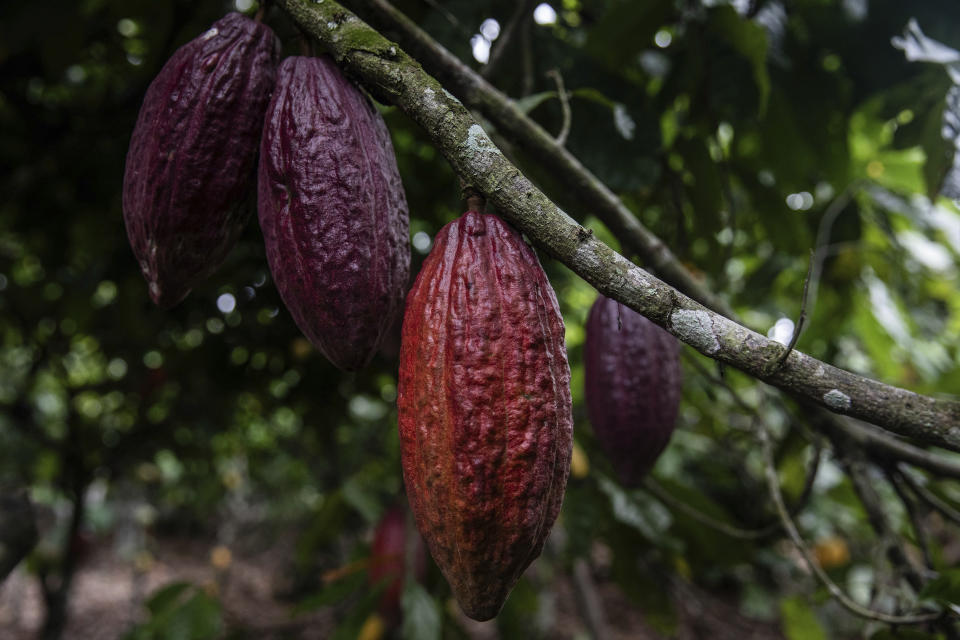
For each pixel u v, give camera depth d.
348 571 0.81
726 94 0.70
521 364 0.30
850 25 0.69
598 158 0.64
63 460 1.44
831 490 0.92
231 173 0.36
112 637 2.39
